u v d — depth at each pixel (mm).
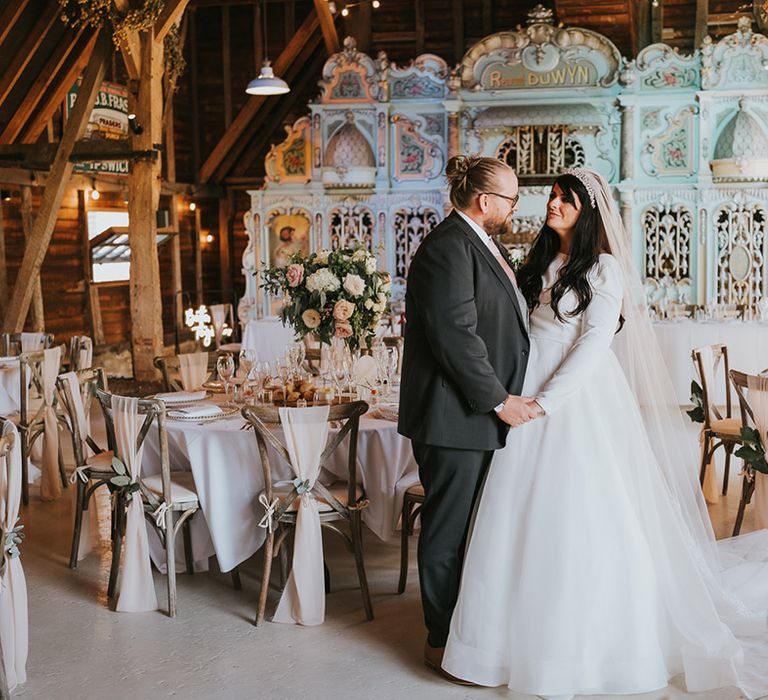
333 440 3996
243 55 13625
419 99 9852
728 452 5504
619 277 3455
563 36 9539
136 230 9695
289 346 4996
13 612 3416
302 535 3973
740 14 11305
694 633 3385
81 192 11195
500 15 13062
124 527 4336
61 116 10914
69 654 3748
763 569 4020
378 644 3803
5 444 3221
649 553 3352
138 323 9852
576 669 3242
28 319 10219
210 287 14508
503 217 3445
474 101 9805
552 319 3457
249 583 4551
